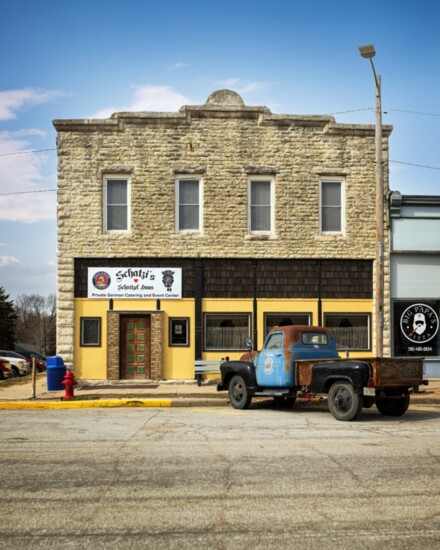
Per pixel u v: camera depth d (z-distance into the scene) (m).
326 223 20.98
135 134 20.50
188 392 17.88
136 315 20.48
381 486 7.34
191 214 20.67
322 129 20.89
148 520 6.20
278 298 20.59
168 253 20.38
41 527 6.02
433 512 6.41
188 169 20.47
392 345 20.75
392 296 20.84
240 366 14.96
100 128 20.44
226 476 7.81
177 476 7.84
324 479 7.65
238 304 20.52
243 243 20.48
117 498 6.92
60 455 9.10
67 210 20.30
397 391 13.10
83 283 20.30
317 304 20.66
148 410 14.89
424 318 20.92
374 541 5.62
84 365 20.09
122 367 20.38
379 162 17.78
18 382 22.77
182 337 20.42
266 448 9.53
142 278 20.31
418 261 20.95
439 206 20.92
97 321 20.27
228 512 6.42
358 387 12.48
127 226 20.58
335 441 10.13
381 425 11.98
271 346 14.48
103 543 5.59
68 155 20.41
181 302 20.41
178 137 20.55
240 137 20.66
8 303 68.12
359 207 20.88
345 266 20.88
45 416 13.69
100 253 20.27
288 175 20.70
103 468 8.28
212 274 20.52
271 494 7.04
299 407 15.65
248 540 5.65
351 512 6.40
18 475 7.95
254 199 20.81
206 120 20.59
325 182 21.03
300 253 20.59
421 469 8.15
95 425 12.06
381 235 17.77
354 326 20.86
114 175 20.55
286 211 20.66
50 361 18.78
